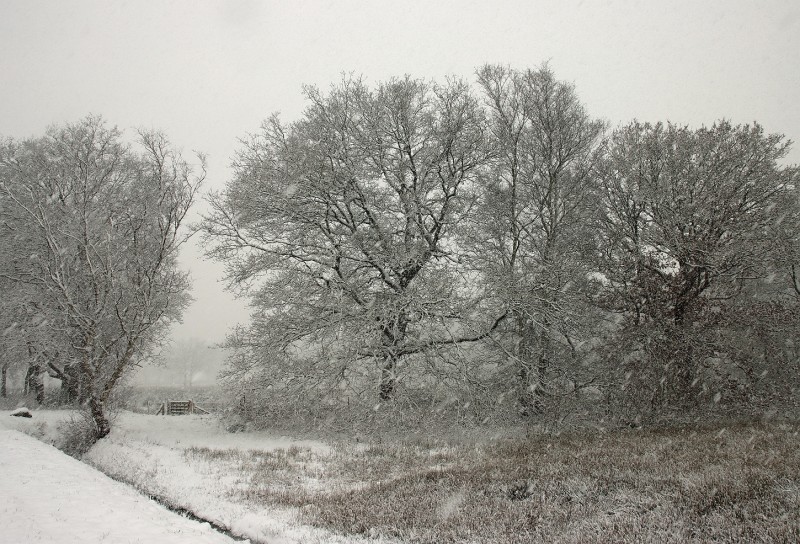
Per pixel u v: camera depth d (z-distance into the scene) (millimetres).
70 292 18250
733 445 12148
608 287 19875
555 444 14836
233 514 9094
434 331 18484
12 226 22031
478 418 18594
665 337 18281
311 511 8945
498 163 20922
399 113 19656
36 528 7047
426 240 20078
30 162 22094
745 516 6859
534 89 21141
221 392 20703
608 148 20828
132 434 19734
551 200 21453
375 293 19297
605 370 19031
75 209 19078
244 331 20094
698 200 18484
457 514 8141
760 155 18656
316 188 19000
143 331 19047
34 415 23094
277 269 19438
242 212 19375
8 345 21688
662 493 8023
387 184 20188
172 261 19984
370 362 18609
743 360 19109
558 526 7309
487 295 18516
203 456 15234
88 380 17688
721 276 18891
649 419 18078
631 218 20156
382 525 7941
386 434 17719
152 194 19828
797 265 20359
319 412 19266
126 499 9773
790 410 18922
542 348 19484
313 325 19156
